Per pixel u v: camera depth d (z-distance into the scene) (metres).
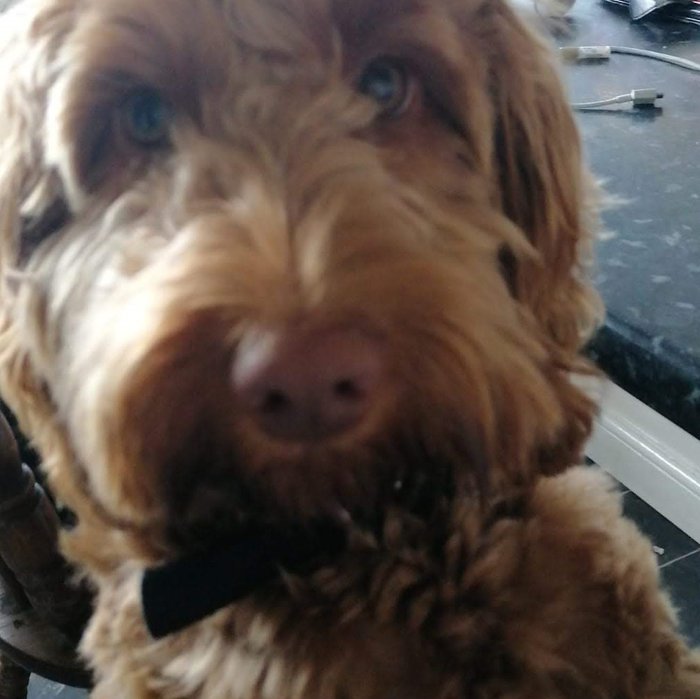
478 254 0.80
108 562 1.04
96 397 0.68
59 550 1.25
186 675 0.92
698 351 0.99
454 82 0.82
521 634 0.85
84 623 1.38
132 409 0.64
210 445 0.69
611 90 1.65
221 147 0.75
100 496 0.83
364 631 0.85
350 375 0.61
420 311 0.65
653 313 1.05
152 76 0.77
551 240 0.95
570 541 0.93
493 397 0.72
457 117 0.84
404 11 0.79
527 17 1.01
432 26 0.80
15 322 0.96
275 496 0.75
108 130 0.82
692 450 1.36
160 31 0.75
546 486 0.98
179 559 0.88
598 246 1.18
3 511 1.29
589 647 0.89
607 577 0.93
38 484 1.39
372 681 0.84
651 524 2.23
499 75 0.91
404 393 0.67
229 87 0.77
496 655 0.85
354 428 0.67
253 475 0.72
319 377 0.60
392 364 0.64
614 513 1.05
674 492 1.45
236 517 0.84
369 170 0.72
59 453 0.94
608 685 0.89
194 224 0.68
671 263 1.14
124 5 0.75
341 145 0.73
